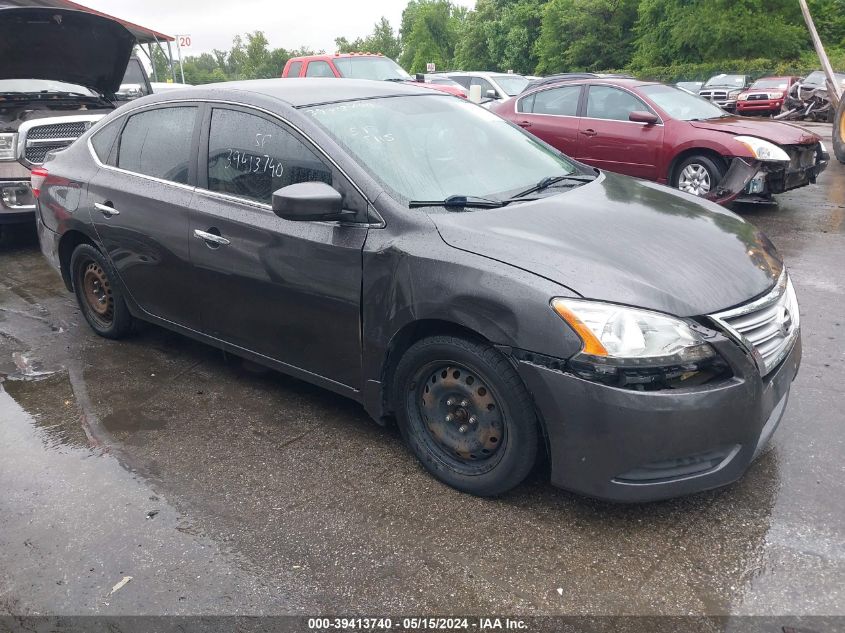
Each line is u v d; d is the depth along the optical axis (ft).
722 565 8.31
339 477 10.36
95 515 9.61
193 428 11.90
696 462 8.54
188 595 8.13
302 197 9.53
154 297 13.76
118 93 27.99
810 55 128.67
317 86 12.44
